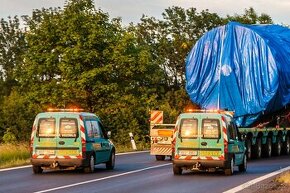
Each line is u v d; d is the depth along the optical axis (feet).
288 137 127.95
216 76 113.60
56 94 158.81
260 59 111.75
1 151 114.52
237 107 112.27
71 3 162.20
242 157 86.58
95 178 76.28
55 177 77.41
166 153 108.78
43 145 82.58
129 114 160.25
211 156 80.38
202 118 81.46
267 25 120.98
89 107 161.99
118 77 162.30
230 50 112.88
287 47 116.47
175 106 223.10
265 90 111.34
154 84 182.60
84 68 158.61
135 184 69.10
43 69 159.74
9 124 168.86
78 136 82.43
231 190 62.39
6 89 279.69
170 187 65.82
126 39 159.94
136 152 134.82
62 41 158.20
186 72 115.96
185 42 261.24
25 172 84.64
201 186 66.85
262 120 115.65
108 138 90.94
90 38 156.04
